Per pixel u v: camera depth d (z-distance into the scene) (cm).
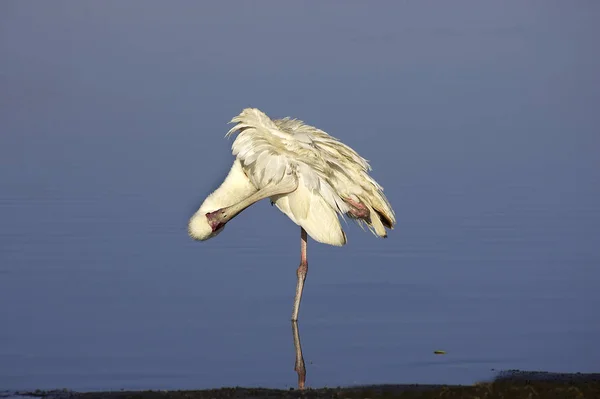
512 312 1567
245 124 1578
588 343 1434
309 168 1501
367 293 1672
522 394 1198
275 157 1516
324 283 1725
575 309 1580
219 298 1627
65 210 2097
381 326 1508
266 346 1420
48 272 1733
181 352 1390
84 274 1722
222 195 1598
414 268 1803
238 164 1603
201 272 1755
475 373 1313
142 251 1862
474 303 1614
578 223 2056
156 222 2023
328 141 1551
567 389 1214
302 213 1506
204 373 1316
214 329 1485
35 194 2206
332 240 1488
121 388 1257
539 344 1427
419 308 1584
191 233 1578
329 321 1529
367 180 1532
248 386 1271
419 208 2178
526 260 1836
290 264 1825
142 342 1430
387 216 1539
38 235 1934
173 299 1617
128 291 1656
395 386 1239
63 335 1453
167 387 1265
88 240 1909
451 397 1191
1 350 1397
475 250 1902
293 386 1270
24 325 1493
